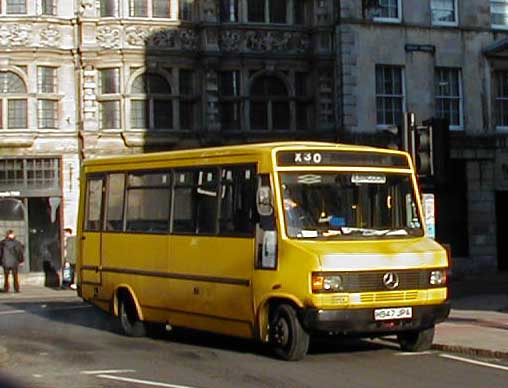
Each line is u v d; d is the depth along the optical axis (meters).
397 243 15.17
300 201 14.93
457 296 27.86
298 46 39.06
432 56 40.91
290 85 38.78
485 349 15.55
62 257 36.38
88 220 19.75
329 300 14.06
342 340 17.50
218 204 16.09
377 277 14.45
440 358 15.26
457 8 41.56
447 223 41.16
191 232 16.69
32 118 36.38
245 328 15.43
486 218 41.47
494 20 42.34
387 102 40.03
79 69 36.94
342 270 14.17
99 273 19.20
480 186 41.44
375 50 39.75
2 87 36.41
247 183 15.51
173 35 37.47
